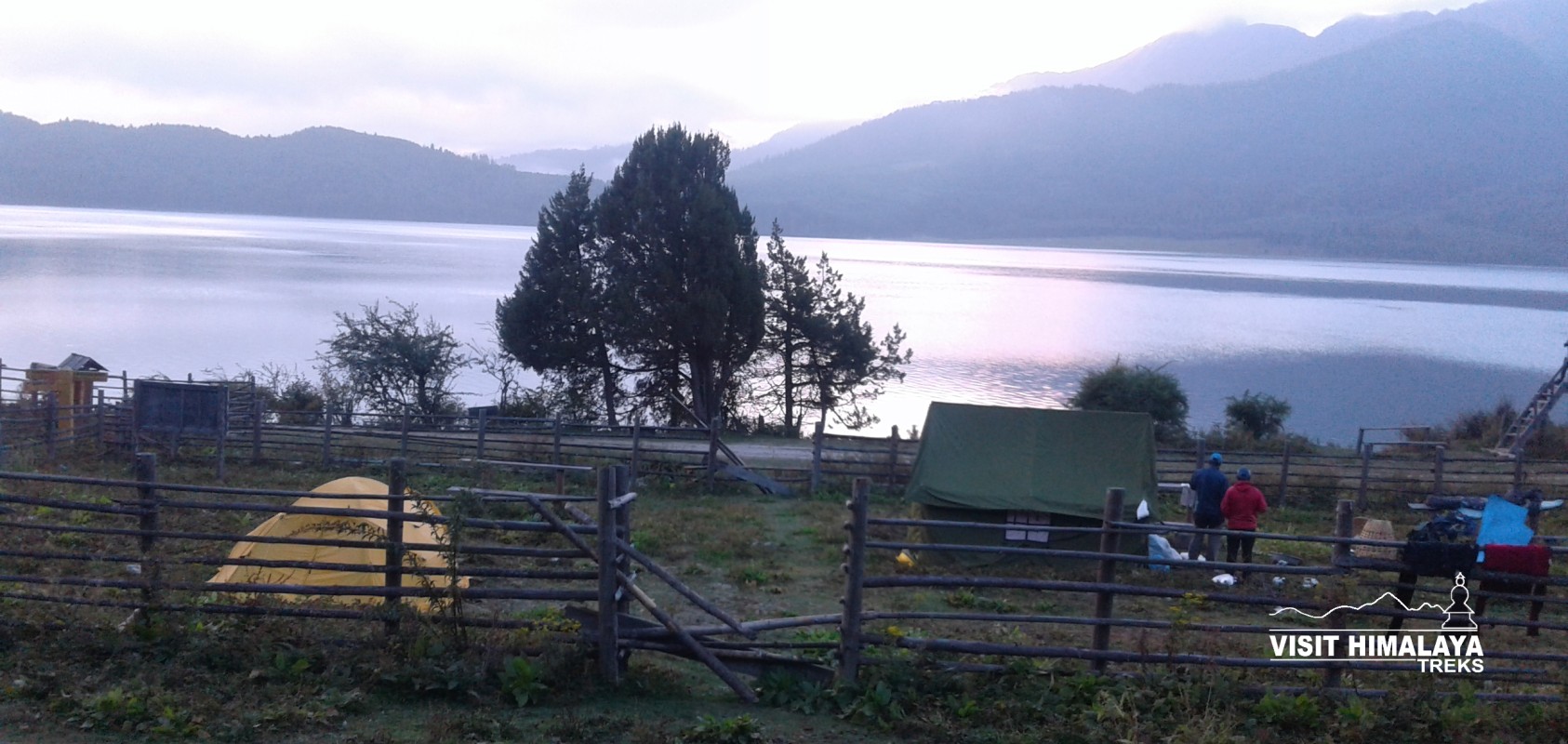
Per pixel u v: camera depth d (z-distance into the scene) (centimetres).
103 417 2216
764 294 3428
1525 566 841
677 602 1134
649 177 3306
